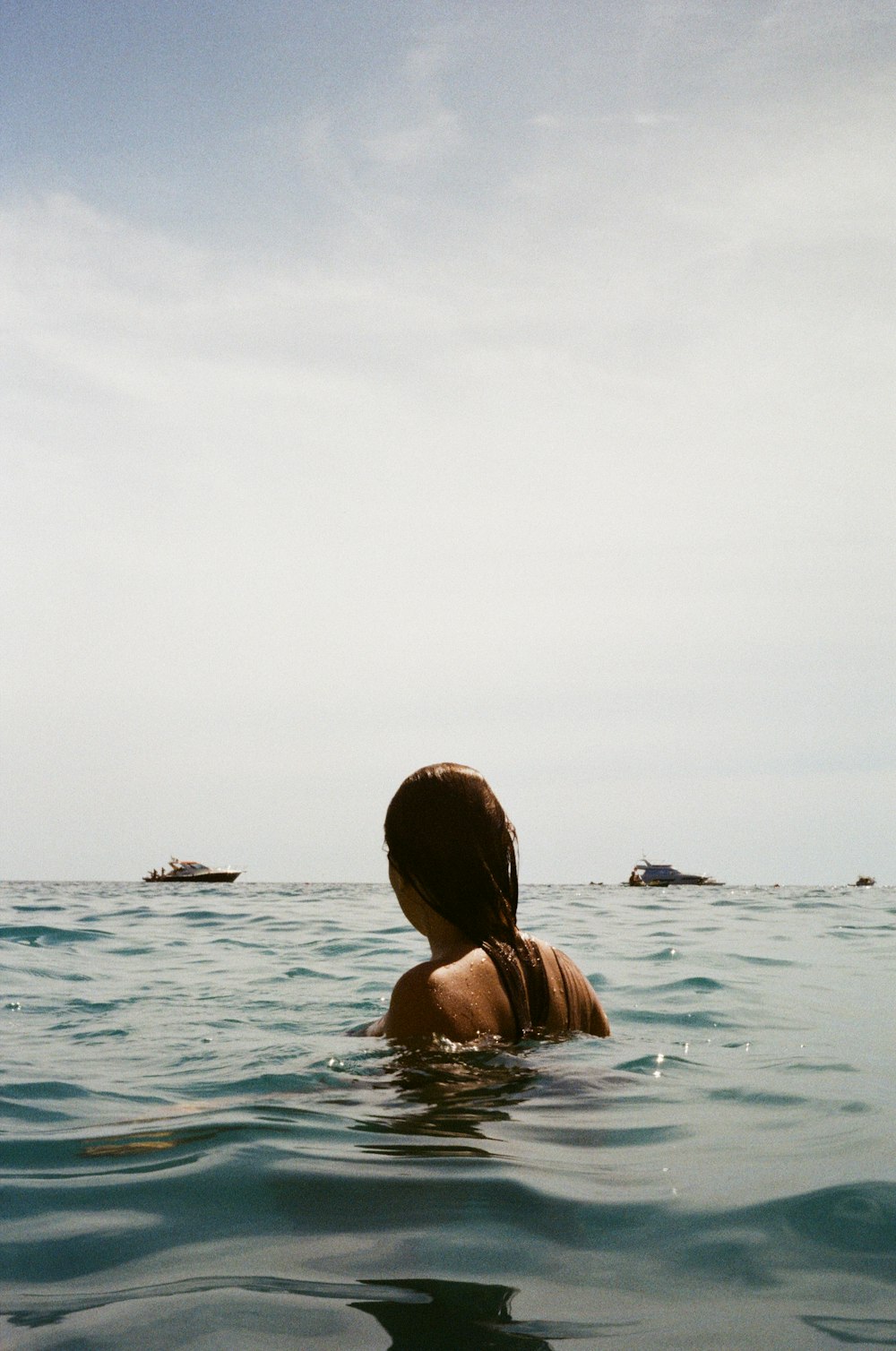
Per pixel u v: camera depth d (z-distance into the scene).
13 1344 1.20
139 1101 2.49
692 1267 1.40
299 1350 1.17
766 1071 2.78
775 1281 1.35
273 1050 3.13
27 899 16.42
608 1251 1.46
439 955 2.43
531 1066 2.41
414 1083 2.27
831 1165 1.85
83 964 6.28
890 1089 2.55
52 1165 1.91
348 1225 1.56
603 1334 1.20
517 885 2.54
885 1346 1.17
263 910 12.92
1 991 4.97
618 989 4.85
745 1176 1.78
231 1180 1.76
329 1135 2.01
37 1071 2.89
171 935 8.55
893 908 13.62
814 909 13.44
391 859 2.52
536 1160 1.86
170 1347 1.18
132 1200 1.70
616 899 18.42
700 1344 1.18
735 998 4.53
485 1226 1.54
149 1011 4.26
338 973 5.76
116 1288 1.36
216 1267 1.42
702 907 14.45
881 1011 4.17
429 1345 1.18
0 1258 1.47
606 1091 2.34
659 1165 1.85
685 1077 2.58
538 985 2.52
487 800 2.50
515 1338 1.19
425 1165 1.83
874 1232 1.52
